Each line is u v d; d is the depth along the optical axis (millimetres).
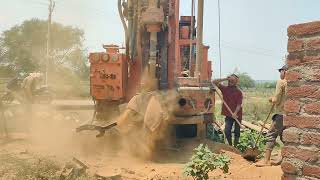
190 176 7148
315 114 3508
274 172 7195
